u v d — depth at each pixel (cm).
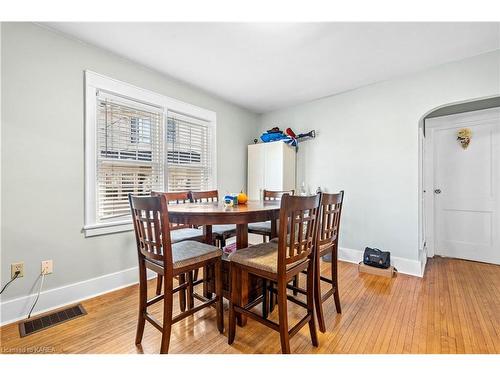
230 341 142
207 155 327
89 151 204
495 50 214
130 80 234
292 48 211
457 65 232
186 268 136
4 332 153
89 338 148
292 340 147
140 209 132
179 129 289
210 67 247
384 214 279
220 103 340
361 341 146
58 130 187
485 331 155
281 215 121
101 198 215
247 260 139
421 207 271
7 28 163
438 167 321
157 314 179
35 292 175
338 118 317
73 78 195
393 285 229
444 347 140
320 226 159
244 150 384
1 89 161
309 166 346
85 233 202
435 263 294
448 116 310
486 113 287
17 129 168
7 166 164
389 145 275
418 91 255
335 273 180
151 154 257
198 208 168
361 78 272
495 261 286
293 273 131
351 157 305
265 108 380
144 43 204
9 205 165
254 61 235
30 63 173
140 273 142
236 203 199
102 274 213
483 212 293
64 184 190
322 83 285
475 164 297
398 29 184
